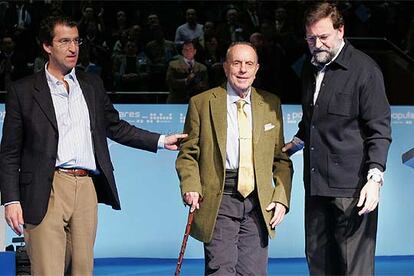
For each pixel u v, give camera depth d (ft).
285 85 50.75
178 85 46.85
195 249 39.45
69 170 25.23
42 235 24.95
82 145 25.35
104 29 54.08
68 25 25.22
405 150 40.65
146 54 51.98
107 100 26.73
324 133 25.57
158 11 56.90
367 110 25.18
